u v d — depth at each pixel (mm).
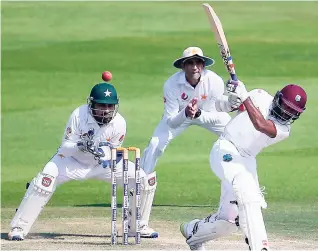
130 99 59375
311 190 41438
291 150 49594
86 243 30312
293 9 78375
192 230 27344
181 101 35156
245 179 25484
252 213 25203
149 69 65875
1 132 53656
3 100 59969
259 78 63031
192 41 71438
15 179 44625
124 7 80062
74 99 60281
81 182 44219
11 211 37469
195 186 42688
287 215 36031
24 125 55031
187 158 48562
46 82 63781
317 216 35844
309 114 56094
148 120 55125
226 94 25859
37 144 51469
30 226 31078
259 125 25359
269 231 32844
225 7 79438
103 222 34812
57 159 30688
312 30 73625
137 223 30094
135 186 30016
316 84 61750
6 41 72250
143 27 75188
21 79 64312
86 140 29531
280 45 70438
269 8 79000
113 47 70812
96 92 29281
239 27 74250
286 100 25469
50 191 30703
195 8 79438
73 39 72875
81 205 38906
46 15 77688
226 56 26438
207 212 37062
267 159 47656
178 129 36156
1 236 31625
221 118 36438
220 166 26109
